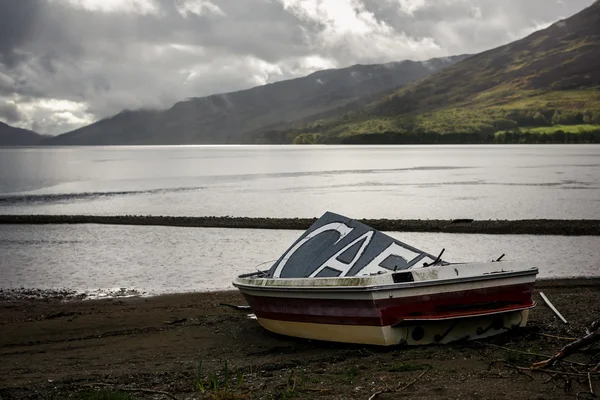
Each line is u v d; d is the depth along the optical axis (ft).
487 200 195.00
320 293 42.14
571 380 32.53
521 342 42.19
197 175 376.27
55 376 39.42
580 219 139.44
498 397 31.12
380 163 503.20
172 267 88.43
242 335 49.60
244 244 110.93
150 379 37.96
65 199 215.92
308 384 34.47
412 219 142.00
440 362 37.55
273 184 285.84
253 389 34.27
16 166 523.70
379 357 39.22
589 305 56.18
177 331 51.90
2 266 89.81
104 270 86.38
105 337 50.85
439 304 40.70
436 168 411.34
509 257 92.99
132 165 552.00
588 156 588.50
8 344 49.16
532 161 495.00
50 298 68.59
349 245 47.16
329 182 294.46
